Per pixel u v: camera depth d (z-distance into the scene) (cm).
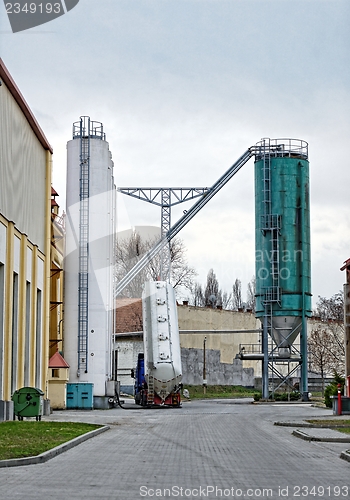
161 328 5506
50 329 5522
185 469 1677
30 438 2280
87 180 5509
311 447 2267
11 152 3709
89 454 1998
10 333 3606
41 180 4547
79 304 5412
